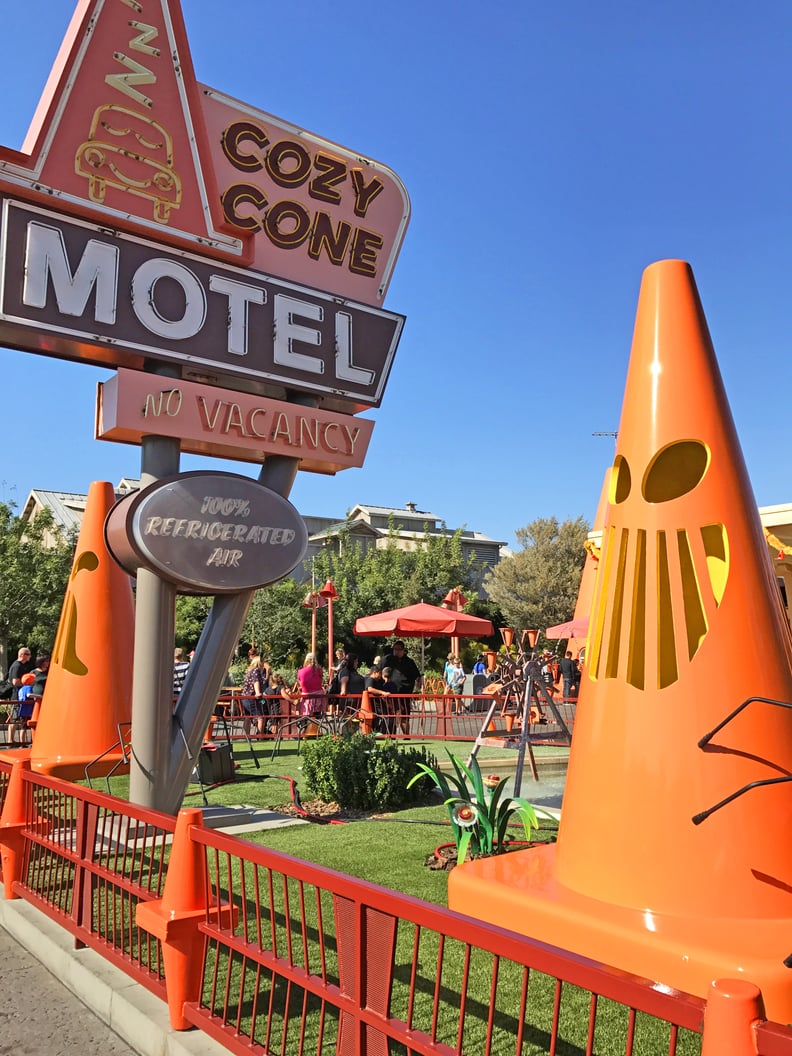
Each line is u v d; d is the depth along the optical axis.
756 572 3.60
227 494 6.23
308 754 7.68
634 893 3.36
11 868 5.09
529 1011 3.25
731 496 3.66
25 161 5.52
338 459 6.85
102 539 8.65
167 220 6.14
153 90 6.15
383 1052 2.21
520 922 3.58
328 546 39.25
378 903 2.25
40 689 12.00
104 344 5.79
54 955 4.20
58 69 5.77
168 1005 3.27
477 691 18.55
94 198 5.80
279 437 6.53
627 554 3.81
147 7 6.17
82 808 4.23
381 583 35.34
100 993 3.68
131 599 8.86
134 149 6.02
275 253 6.79
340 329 7.01
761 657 3.46
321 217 7.08
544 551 41.94
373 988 2.28
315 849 5.84
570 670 19.27
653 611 3.63
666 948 3.04
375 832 6.38
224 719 12.27
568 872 3.70
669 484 3.98
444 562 37.59
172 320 6.12
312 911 4.55
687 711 3.43
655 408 3.82
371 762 7.31
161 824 3.47
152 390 5.96
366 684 14.82
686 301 3.89
